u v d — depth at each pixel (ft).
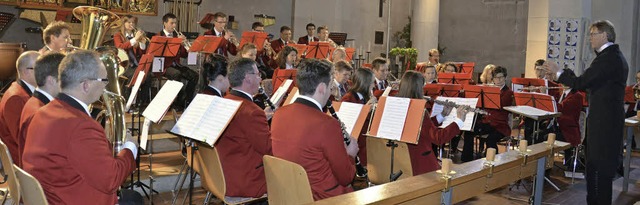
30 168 9.45
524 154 14.26
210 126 12.29
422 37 51.47
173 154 23.80
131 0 40.01
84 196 9.62
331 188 11.90
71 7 37.83
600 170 17.16
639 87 30.96
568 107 25.16
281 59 27.84
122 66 22.61
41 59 11.18
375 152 17.10
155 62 27.25
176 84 14.28
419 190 10.57
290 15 49.19
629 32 50.80
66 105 9.64
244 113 13.64
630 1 50.78
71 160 9.34
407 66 50.57
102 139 9.61
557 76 17.66
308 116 11.91
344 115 14.44
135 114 22.04
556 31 42.57
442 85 24.31
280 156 12.09
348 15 53.83
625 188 23.21
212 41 27.71
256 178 13.98
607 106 16.85
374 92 22.02
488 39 57.88
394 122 14.26
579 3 41.75
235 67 14.06
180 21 43.29
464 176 11.75
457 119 17.08
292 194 11.50
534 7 43.62
